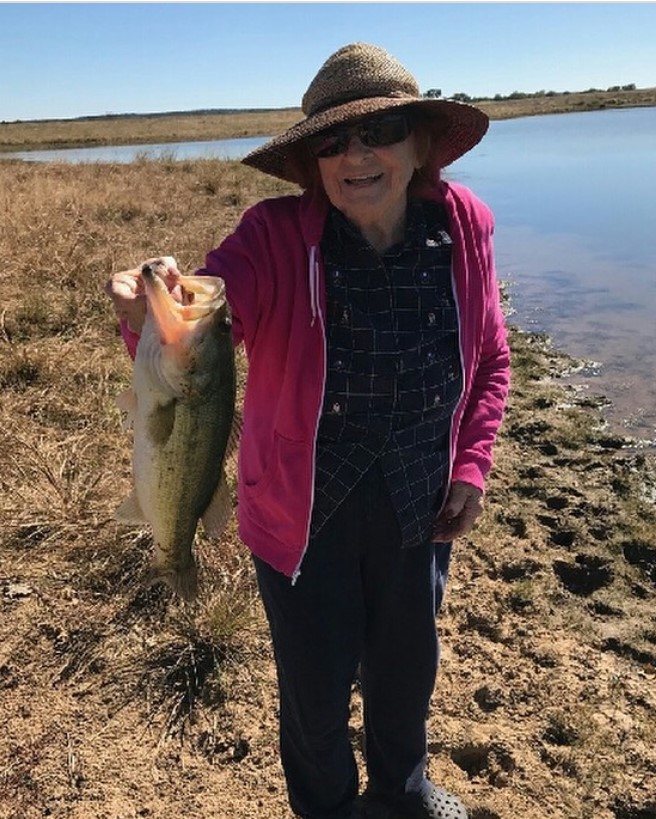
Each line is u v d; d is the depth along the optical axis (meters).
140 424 2.23
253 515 2.44
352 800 2.83
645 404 7.00
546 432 6.42
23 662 3.60
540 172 23.19
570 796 3.10
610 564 4.55
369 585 2.51
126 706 3.42
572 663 3.79
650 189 18.50
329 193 2.24
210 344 2.10
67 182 19.30
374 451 2.30
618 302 9.93
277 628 2.50
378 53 2.30
